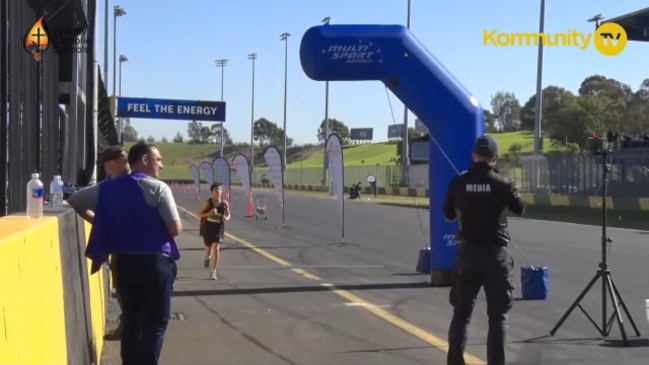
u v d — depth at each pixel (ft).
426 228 74.08
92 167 32.30
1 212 17.72
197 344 23.49
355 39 33.55
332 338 24.54
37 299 12.00
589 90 263.90
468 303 19.39
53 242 14.39
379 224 79.97
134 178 17.17
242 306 30.40
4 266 9.69
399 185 186.91
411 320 27.61
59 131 32.68
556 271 41.98
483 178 18.89
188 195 169.07
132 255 16.66
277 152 77.66
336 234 67.15
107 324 25.98
